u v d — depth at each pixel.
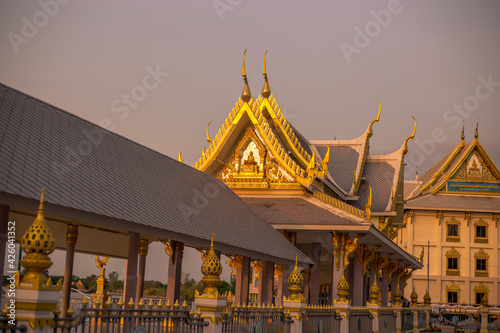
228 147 44.34
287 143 45.81
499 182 129.50
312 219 40.78
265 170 43.81
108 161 26.70
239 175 44.03
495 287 126.00
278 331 25.72
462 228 128.88
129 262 26.70
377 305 42.22
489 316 93.81
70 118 27.00
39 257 12.32
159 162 33.00
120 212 22.52
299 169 43.03
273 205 42.44
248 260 39.59
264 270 40.31
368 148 65.50
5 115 22.42
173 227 25.42
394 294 55.69
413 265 74.81
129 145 30.98
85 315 14.91
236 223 33.88
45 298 12.27
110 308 16.08
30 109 24.59
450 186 130.25
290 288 27.62
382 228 59.72
